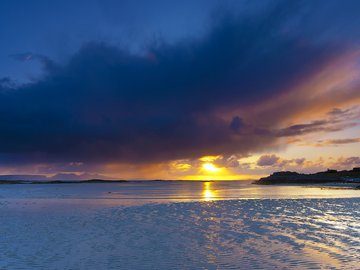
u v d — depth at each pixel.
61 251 13.51
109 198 46.62
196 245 14.45
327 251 13.09
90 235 16.83
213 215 23.84
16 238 16.16
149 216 23.77
